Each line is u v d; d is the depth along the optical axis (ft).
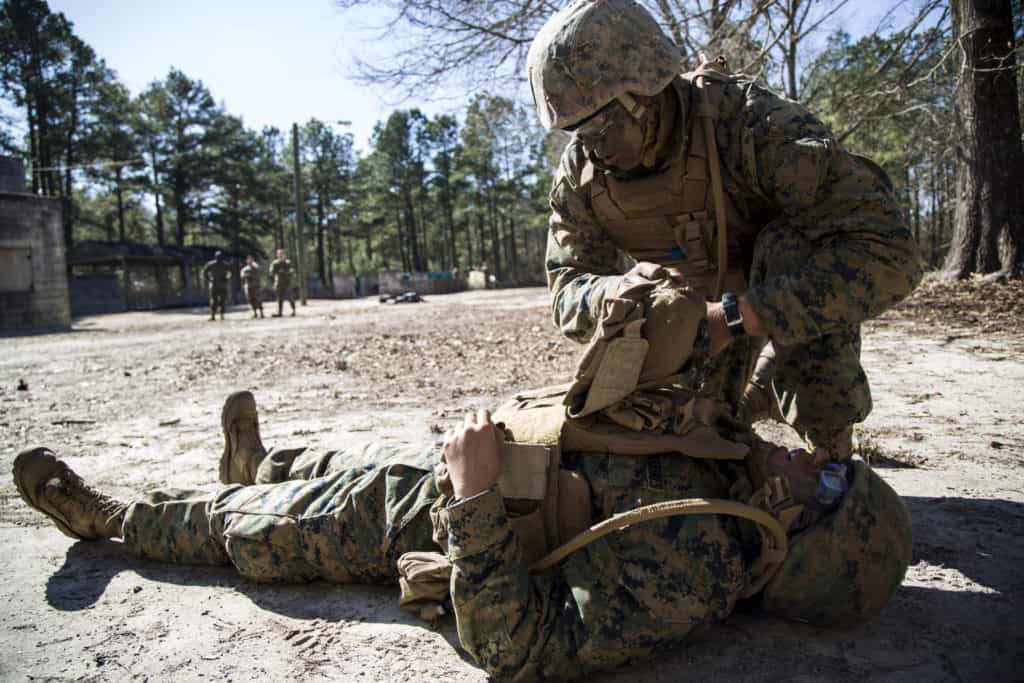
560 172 8.57
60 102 166.71
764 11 34.71
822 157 6.92
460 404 19.24
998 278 40.52
